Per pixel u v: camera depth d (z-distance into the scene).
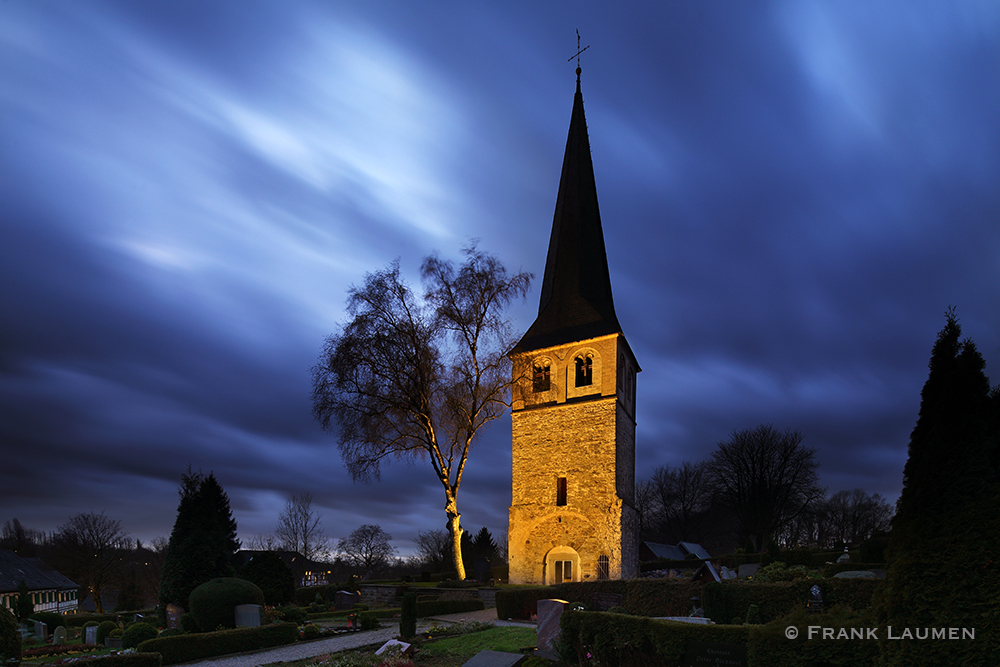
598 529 33.03
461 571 31.31
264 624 19.83
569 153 43.69
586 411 34.88
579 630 13.22
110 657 14.48
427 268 33.25
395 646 16.78
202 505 24.73
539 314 40.62
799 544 81.94
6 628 13.81
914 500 8.56
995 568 7.66
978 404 8.47
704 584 19.22
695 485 81.38
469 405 33.03
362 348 31.27
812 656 9.32
